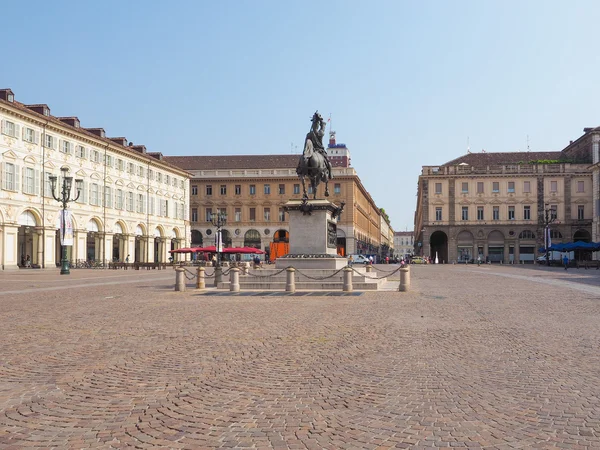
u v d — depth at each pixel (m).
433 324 12.59
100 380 7.41
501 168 84.88
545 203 80.94
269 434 5.38
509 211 84.81
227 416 5.91
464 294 21.11
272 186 90.12
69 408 6.20
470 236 85.50
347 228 87.38
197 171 91.69
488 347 9.74
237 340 10.43
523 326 12.30
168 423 5.70
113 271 50.22
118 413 6.02
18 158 49.03
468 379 7.45
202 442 5.18
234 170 90.81
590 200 83.12
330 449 5.02
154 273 45.25
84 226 58.69
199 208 91.50
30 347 9.70
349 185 87.81
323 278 22.80
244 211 90.50
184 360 8.65
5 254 47.72
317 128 25.28
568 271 47.38
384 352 9.29
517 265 71.62
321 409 6.15
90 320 13.33
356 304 17.14
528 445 5.10
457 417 5.87
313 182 24.47
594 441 5.19
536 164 84.25
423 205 86.31
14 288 25.14
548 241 64.31
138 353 9.19
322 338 10.66
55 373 7.79
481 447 5.06
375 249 137.75
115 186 64.94
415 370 7.98
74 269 54.47
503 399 6.52
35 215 51.62
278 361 8.58
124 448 5.05
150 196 73.50
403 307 16.25
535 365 8.30
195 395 6.70
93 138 59.69
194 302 18.00
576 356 8.95
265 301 18.25
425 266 69.25
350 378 7.52
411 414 5.97
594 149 81.62
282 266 23.92
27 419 5.83
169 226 79.12
